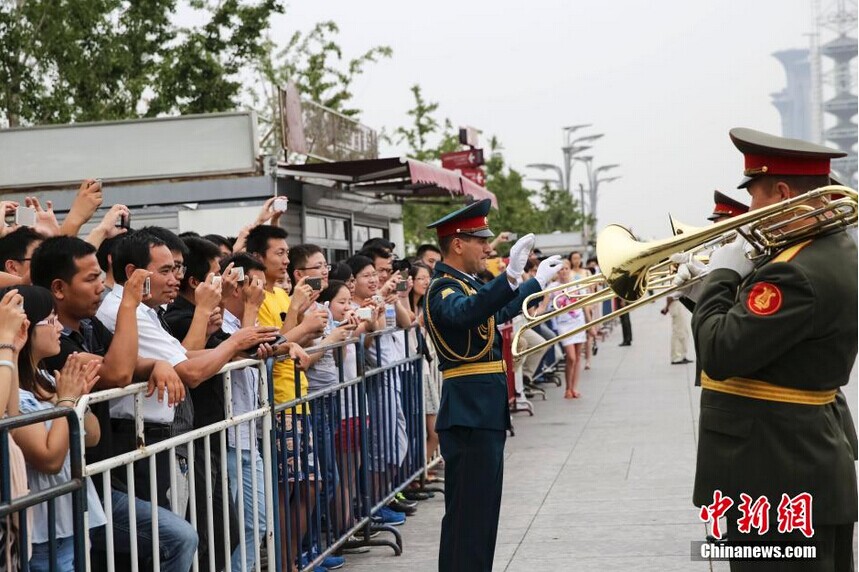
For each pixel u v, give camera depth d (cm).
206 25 1734
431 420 896
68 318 451
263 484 557
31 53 1545
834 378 388
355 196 1434
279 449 584
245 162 1123
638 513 760
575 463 963
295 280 750
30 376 400
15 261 481
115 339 435
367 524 696
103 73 1616
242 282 595
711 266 409
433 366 919
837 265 383
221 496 513
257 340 495
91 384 399
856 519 395
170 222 1129
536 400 1444
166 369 453
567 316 1438
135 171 1135
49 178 1144
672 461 948
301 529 597
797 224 391
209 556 486
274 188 1116
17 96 1528
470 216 562
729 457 395
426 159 2527
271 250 682
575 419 1240
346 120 1459
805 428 386
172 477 459
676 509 766
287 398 607
